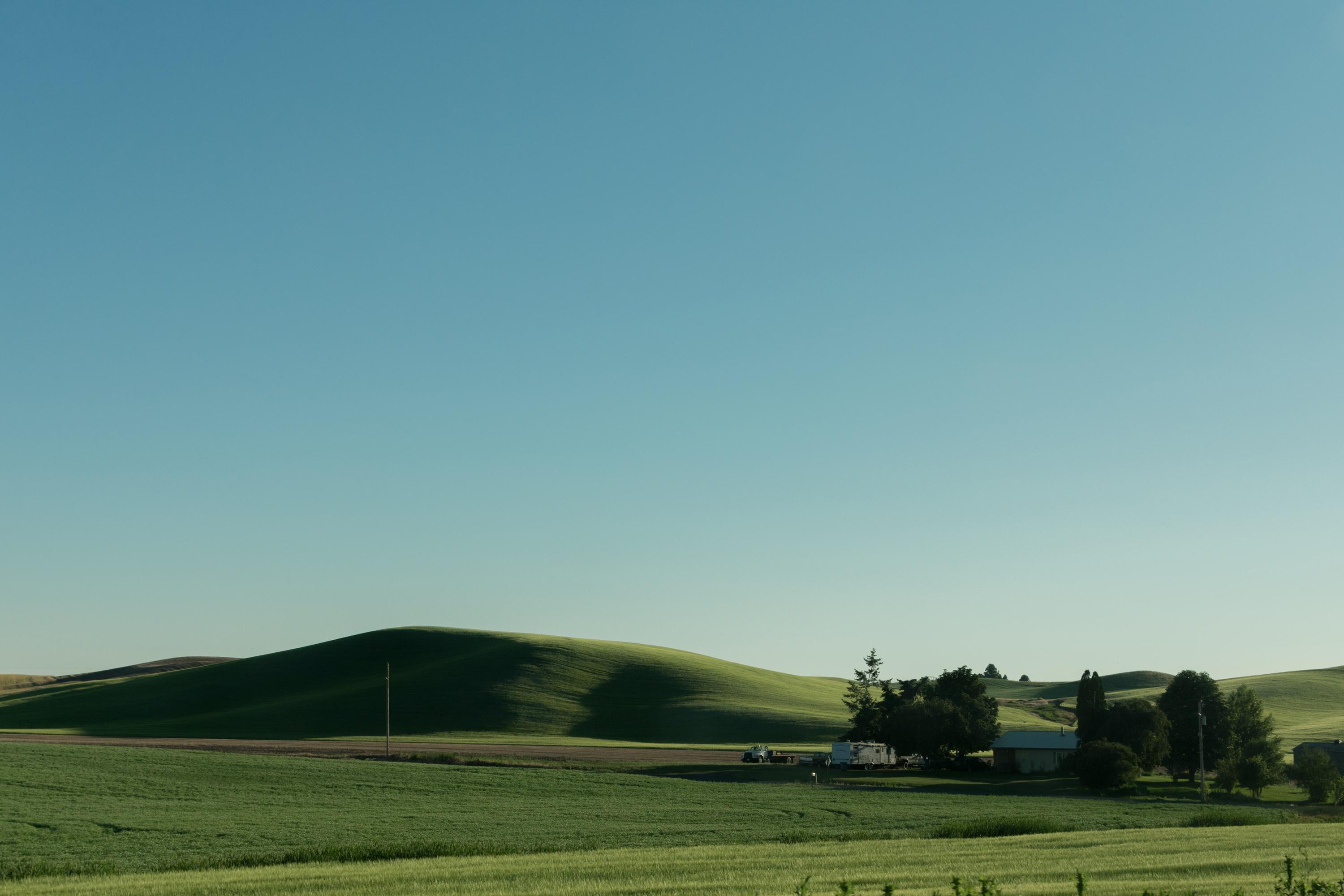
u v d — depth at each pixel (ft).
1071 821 171.22
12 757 250.37
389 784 232.94
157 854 132.67
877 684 456.45
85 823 165.07
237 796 211.20
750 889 80.12
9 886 95.66
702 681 625.00
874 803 206.90
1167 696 348.59
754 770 320.70
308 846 139.95
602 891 80.84
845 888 49.90
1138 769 271.49
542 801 209.26
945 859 100.83
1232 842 116.57
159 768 242.78
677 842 137.28
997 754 352.69
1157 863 93.35
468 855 123.85
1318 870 88.53
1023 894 73.87
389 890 85.76
